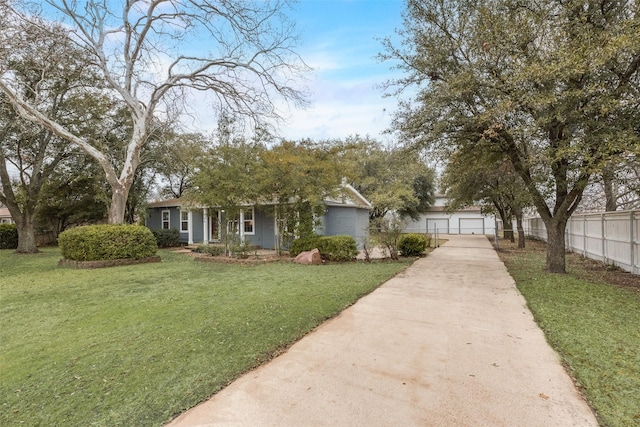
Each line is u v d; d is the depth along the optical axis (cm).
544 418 228
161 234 1709
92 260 983
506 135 717
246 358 329
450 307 506
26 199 1488
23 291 650
